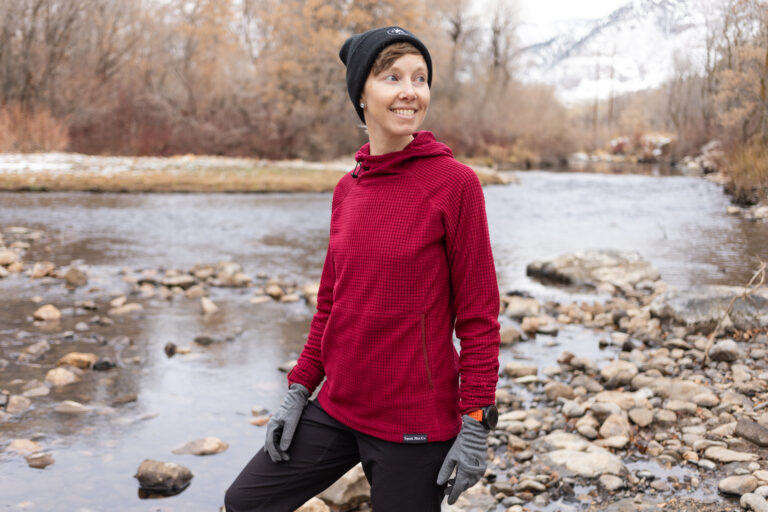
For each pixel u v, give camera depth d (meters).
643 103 24.25
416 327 1.60
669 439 3.42
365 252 1.62
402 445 1.62
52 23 29.70
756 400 3.83
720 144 19.73
